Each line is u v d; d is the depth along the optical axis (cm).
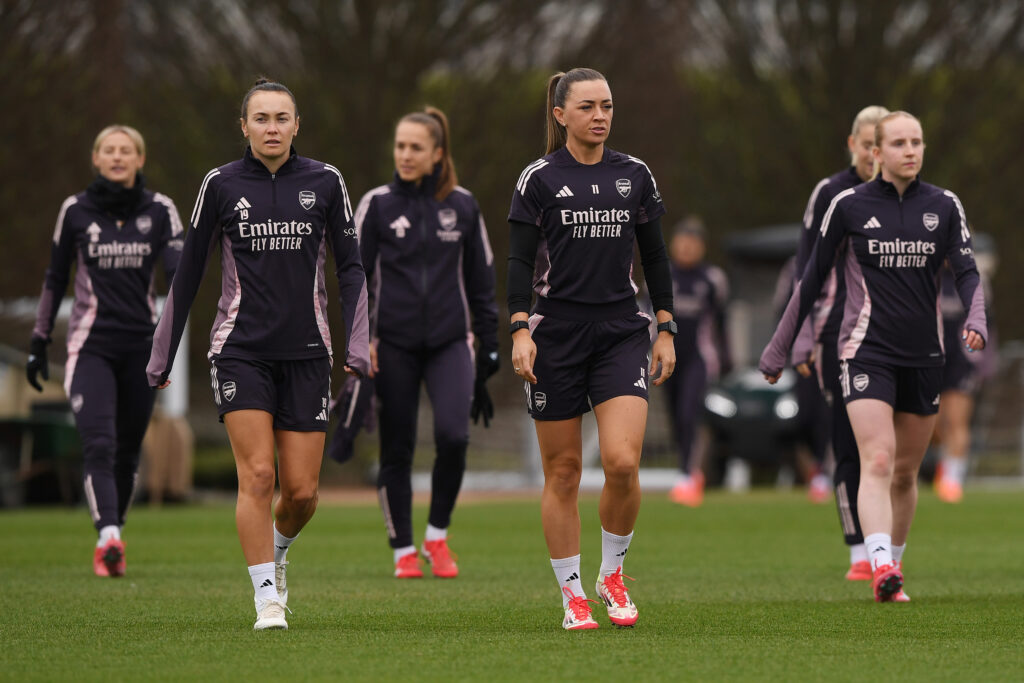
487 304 3181
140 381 3133
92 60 7081
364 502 6175
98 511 3030
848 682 1730
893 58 8819
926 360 2616
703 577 3053
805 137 8900
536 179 2172
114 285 3084
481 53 7638
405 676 1764
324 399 2250
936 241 2595
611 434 2158
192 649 1983
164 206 3123
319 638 2092
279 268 2206
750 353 7812
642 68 8125
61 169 7050
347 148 7481
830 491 6009
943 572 3144
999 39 8762
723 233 9000
